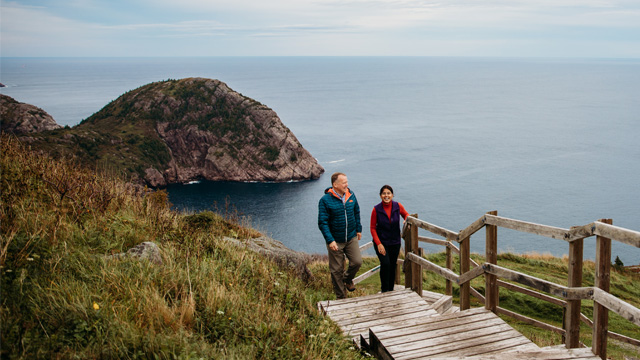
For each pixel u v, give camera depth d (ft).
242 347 13.08
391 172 450.30
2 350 9.86
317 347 14.38
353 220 22.11
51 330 11.49
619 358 26.76
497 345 14.07
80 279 14.46
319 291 24.71
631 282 51.49
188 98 455.22
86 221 19.21
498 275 15.85
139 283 14.96
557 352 12.70
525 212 321.32
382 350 14.37
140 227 21.30
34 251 14.88
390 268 22.59
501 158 517.55
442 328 15.24
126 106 453.58
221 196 374.43
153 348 11.43
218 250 21.86
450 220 307.17
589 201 345.31
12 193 19.72
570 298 13.23
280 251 27.40
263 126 440.45
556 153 542.57
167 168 418.10
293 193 382.42
